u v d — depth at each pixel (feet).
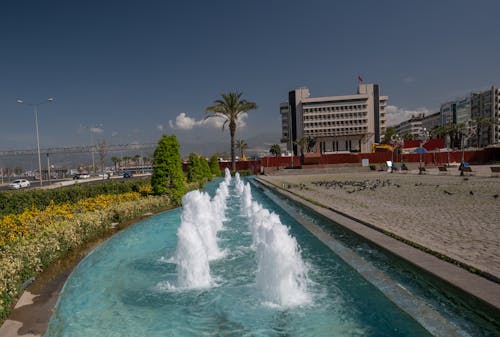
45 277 20.43
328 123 359.87
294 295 16.94
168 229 35.83
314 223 33.17
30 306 16.31
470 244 20.38
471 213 32.22
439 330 12.36
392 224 27.32
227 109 140.87
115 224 36.76
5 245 21.81
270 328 14.17
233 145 144.87
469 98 337.11
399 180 84.17
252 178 136.98
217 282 19.95
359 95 353.31
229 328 14.34
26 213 31.76
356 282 17.97
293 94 378.32
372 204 40.63
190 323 14.88
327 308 15.51
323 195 53.62
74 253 25.63
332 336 13.19
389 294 15.48
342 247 23.65
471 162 168.35
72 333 14.10
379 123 371.97
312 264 21.17
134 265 23.36
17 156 173.37
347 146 363.76
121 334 14.03
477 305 12.82
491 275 14.58
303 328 13.96
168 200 50.60
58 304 16.80
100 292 18.61
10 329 14.06
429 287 15.79
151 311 16.20
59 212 32.63
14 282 17.19
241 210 50.60
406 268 17.85
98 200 42.22
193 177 89.15
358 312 14.96
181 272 20.20
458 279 14.62
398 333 13.04
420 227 25.96
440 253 18.34
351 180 91.15
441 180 79.10
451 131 252.62
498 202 39.22
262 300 17.12
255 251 26.50
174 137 54.39
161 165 52.11
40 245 22.15
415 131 463.83
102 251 26.99
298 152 355.77
